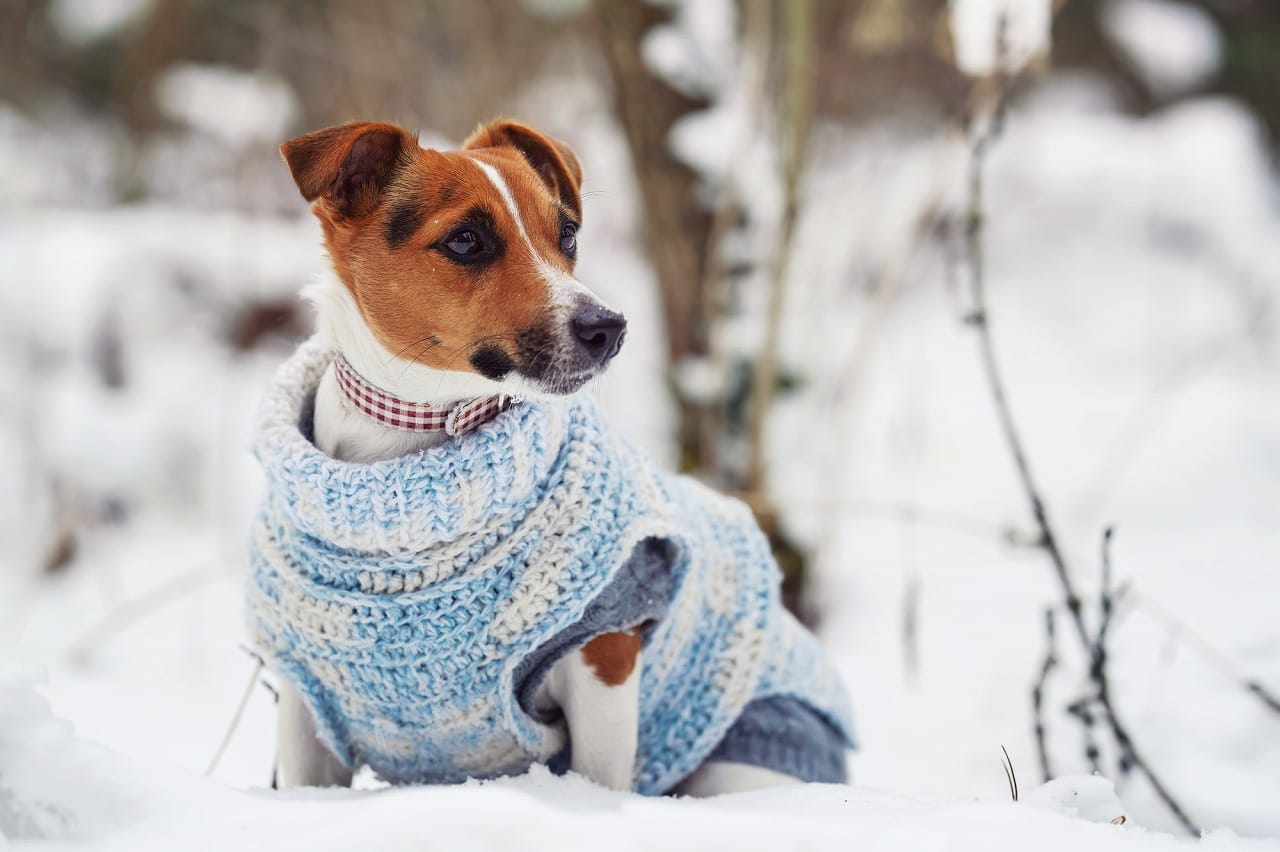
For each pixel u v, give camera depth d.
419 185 2.53
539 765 2.50
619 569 2.47
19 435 6.21
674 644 2.73
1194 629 4.42
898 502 6.10
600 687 2.54
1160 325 9.00
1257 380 7.98
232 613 5.32
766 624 2.88
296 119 8.57
